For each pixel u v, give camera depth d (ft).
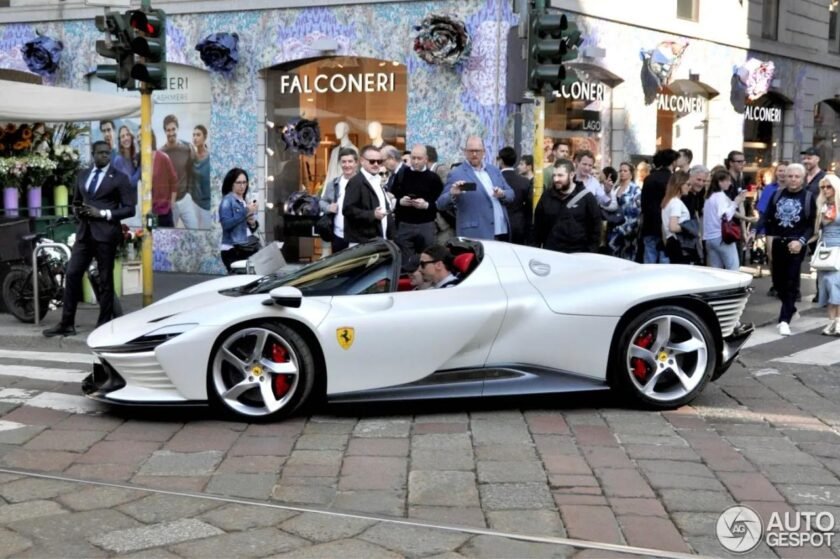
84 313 37.88
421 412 22.82
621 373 22.59
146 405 21.65
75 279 33.01
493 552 14.49
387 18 48.19
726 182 38.04
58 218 40.52
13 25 57.82
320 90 50.72
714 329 23.13
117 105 42.32
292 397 21.68
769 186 41.50
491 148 46.26
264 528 15.46
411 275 23.61
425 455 19.38
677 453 19.56
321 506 16.51
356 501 16.75
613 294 22.49
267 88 52.11
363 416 22.48
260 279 25.17
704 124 61.16
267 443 20.30
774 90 66.90
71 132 45.93
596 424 21.74
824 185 33.81
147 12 33.63
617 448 19.86
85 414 22.81
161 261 54.90
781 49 66.85
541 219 31.55
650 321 22.57
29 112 39.45
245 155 52.39
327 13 49.62
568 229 30.91
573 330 22.35
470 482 17.70
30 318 35.99
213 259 53.62
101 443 20.42
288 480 17.92
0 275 37.81
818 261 33.83
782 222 33.99
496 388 22.29
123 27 33.12
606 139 53.16
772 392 25.34
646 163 48.98
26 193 41.86
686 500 16.75
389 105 48.93
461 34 45.44
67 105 40.65
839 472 18.47
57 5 56.18
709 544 14.87
